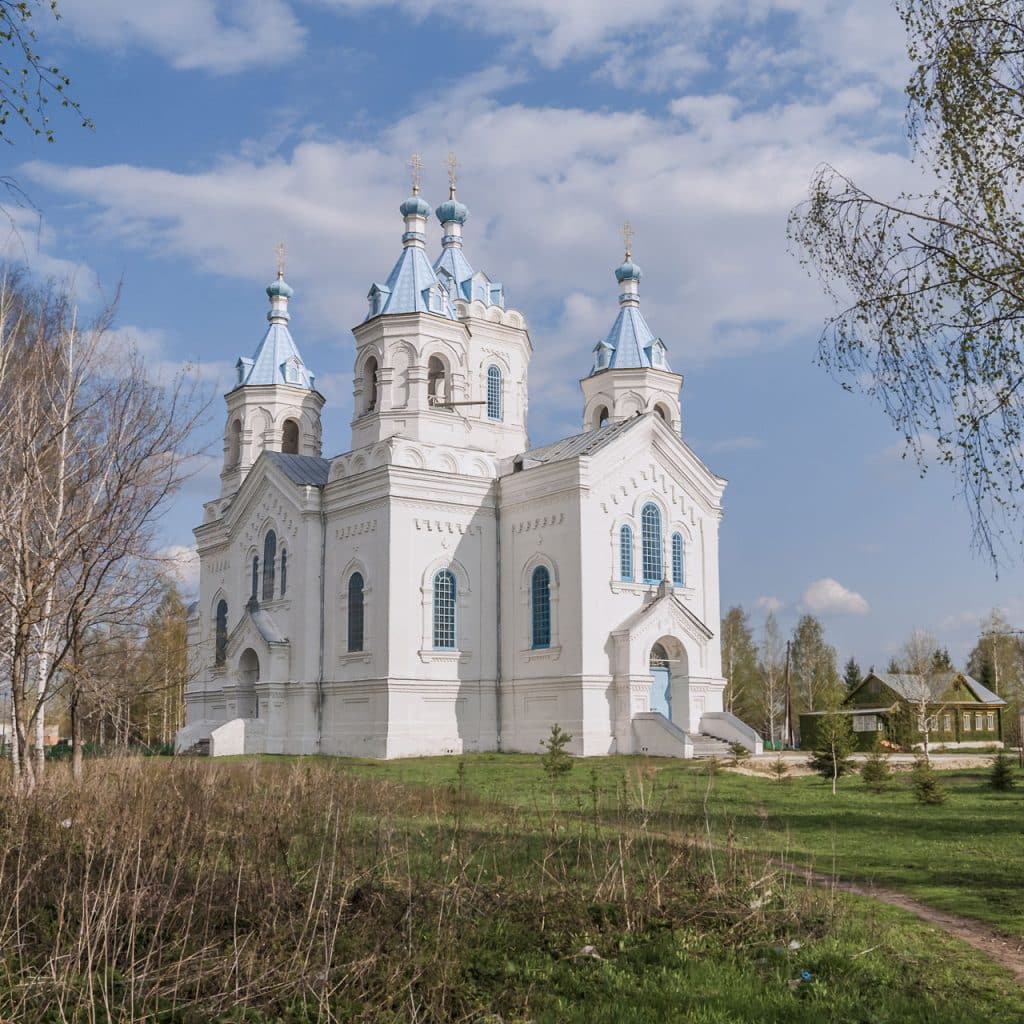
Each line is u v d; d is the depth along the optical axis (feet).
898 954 38.29
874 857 58.80
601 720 143.33
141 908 38.50
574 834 58.54
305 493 162.40
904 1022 31.37
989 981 35.58
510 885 45.19
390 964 34.86
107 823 47.85
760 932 40.57
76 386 67.15
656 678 152.97
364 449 156.15
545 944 39.29
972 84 58.03
